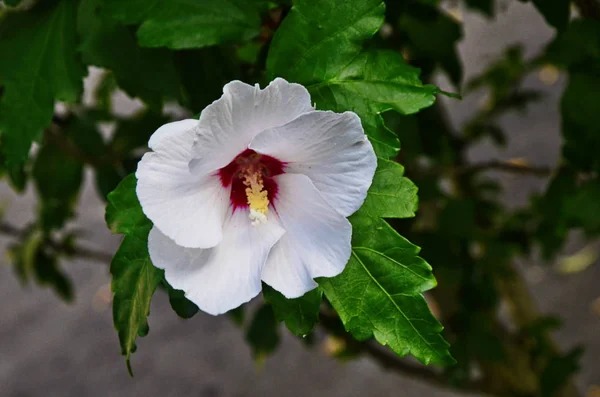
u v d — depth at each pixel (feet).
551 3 1.68
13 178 2.11
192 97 1.57
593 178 1.89
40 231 2.49
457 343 2.48
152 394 4.68
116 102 5.34
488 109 3.14
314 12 1.40
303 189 1.35
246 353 4.90
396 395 4.42
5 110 1.57
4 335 5.25
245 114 1.29
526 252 2.65
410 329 1.32
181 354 4.94
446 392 4.33
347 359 2.85
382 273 1.34
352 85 1.39
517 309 3.05
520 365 2.79
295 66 1.40
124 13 1.47
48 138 2.08
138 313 1.34
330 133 1.31
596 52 1.82
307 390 4.57
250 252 1.37
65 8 1.59
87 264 5.77
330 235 1.34
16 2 1.56
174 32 1.46
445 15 2.01
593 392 4.18
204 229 1.34
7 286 5.72
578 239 5.21
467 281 2.46
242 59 1.66
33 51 1.59
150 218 1.30
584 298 4.82
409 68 1.39
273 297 1.37
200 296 1.34
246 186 1.38
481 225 2.69
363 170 1.32
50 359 5.01
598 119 1.82
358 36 1.40
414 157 2.13
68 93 1.58
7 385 4.82
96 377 4.84
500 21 6.43
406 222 1.93
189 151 1.30
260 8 1.47
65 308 5.43
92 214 5.92
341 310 1.34
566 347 4.51
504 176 5.61
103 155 2.12
